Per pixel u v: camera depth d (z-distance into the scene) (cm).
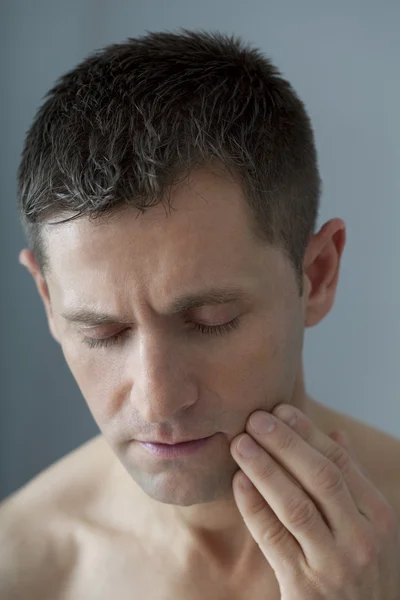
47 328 165
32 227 81
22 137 158
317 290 90
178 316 73
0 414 168
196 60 83
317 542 81
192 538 97
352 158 152
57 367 166
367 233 154
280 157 83
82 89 82
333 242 91
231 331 75
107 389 78
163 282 71
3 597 101
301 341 86
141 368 73
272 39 152
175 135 74
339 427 110
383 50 148
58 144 78
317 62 151
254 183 76
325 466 80
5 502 111
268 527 83
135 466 80
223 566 96
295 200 85
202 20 154
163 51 84
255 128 80
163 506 99
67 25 155
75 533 105
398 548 87
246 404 78
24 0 155
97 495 108
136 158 72
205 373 75
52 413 168
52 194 76
